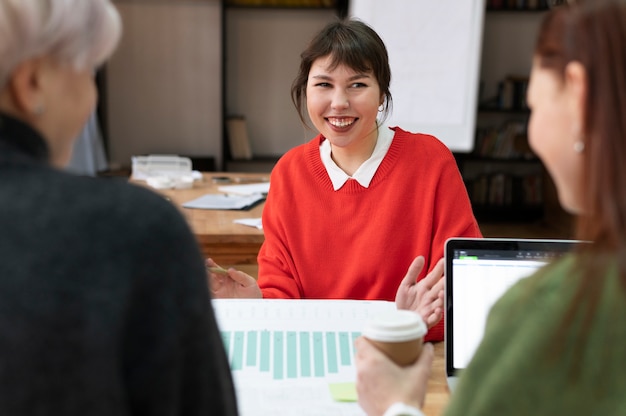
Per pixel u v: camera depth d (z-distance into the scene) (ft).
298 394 3.36
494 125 19.16
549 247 3.55
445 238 5.07
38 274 1.75
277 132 18.47
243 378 3.49
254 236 7.64
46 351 1.73
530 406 1.76
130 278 1.85
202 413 2.05
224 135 17.88
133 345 1.88
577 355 1.71
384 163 5.17
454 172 5.23
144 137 17.92
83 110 2.16
